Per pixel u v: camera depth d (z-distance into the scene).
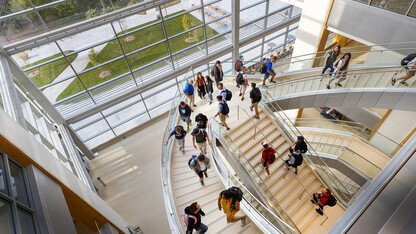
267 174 9.24
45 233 3.82
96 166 14.38
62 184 5.15
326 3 12.84
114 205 12.52
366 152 15.30
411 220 1.99
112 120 15.20
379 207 2.26
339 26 12.88
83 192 6.11
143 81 14.70
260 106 10.80
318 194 8.64
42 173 4.77
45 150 5.53
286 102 12.52
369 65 11.69
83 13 10.82
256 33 17.00
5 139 3.99
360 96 11.16
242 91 11.15
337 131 16.88
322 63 13.62
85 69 12.61
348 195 10.31
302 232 8.67
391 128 14.27
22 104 9.94
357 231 2.23
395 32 10.91
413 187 2.24
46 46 11.02
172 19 13.51
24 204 3.92
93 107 13.51
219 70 10.62
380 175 2.82
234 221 7.38
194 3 13.59
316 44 14.38
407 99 10.17
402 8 10.41
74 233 4.47
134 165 14.17
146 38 13.41
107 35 12.30
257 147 9.86
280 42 19.86
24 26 9.95
